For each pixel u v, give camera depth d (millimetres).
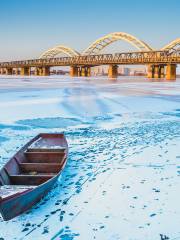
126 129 17594
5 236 6426
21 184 8453
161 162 11180
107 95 39438
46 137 13375
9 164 9148
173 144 13859
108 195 8359
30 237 6391
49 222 6973
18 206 6938
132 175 9852
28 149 11422
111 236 6363
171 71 130750
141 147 13375
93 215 7262
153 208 7516
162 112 24766
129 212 7352
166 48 132375
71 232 6551
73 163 11227
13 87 54562
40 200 7895
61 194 8445
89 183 9242
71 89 50812
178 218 7012
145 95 40438
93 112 24281
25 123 19281
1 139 15031
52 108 26031
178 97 38031
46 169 9789
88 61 163875
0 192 7027
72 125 18891
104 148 13328
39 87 55500
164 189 8664
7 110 24266
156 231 6496
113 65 156000
